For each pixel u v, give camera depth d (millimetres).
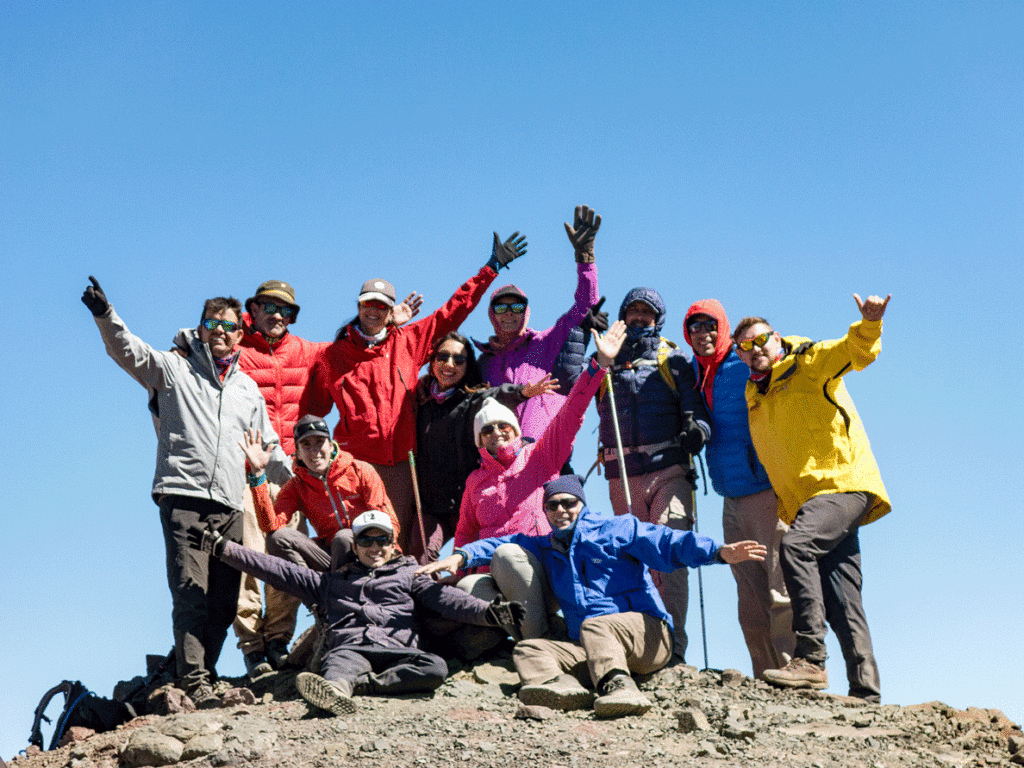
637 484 9727
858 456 8570
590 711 7574
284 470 9289
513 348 10734
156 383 8789
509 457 9047
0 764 7699
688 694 7867
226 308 8992
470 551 8508
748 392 8984
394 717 7375
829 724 7488
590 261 10727
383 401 10094
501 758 6621
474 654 8477
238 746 6852
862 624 8547
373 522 8227
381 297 10102
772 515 9344
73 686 8516
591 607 8133
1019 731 7809
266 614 9344
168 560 8672
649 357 10000
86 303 8398
